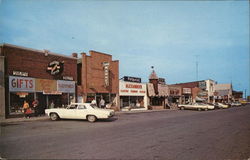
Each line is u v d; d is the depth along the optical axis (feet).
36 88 61.05
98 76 83.41
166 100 126.93
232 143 26.27
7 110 53.42
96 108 50.96
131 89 100.27
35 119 52.03
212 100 196.34
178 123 46.98
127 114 76.54
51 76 66.28
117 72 93.50
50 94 66.08
